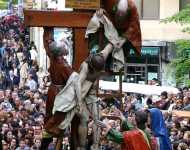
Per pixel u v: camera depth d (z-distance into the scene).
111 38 12.69
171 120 20.34
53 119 12.38
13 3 79.56
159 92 24.88
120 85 13.12
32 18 12.54
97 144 12.50
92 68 12.17
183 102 21.72
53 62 12.33
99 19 12.64
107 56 12.95
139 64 37.47
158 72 37.34
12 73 33.78
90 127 16.55
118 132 12.18
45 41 12.63
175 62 25.12
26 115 21.41
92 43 12.95
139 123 12.23
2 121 20.19
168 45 37.25
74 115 12.63
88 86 12.28
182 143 16.27
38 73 34.06
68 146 16.92
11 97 26.56
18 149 18.05
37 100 24.73
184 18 27.73
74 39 12.70
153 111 12.68
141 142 12.12
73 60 12.75
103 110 18.56
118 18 12.66
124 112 22.36
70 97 12.23
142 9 38.00
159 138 12.45
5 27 66.62
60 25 12.62
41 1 42.19
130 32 12.75
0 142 18.66
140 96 25.59
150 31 37.88
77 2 12.59
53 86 12.38
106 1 12.66
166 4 37.66
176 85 34.53
